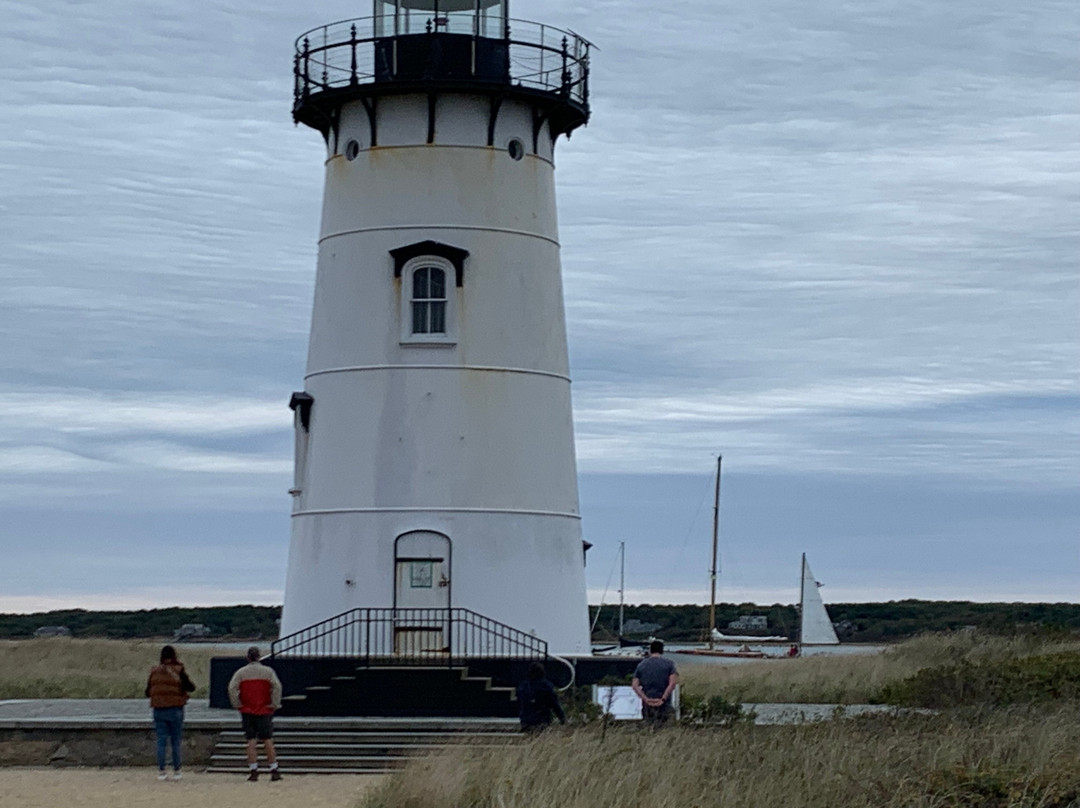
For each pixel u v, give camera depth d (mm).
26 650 54812
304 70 33469
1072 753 21250
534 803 18125
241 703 23969
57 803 21359
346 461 32250
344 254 32969
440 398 32094
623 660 30688
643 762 19703
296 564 32875
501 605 31688
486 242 32594
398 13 33094
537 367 32875
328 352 32906
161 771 24156
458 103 32688
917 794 18750
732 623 112688
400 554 31656
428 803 19297
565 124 34312
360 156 33062
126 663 51500
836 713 27406
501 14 33219
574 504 33500
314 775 24875
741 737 22188
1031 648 45250
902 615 107188
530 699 24891
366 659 29797
